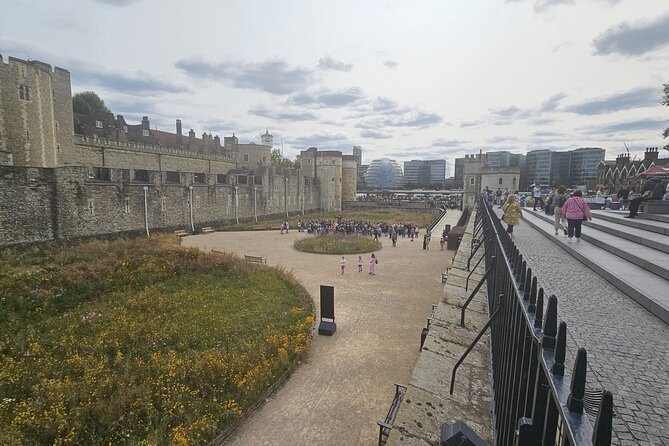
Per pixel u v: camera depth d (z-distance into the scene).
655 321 4.35
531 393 2.54
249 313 14.16
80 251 21.80
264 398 9.05
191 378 9.30
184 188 39.91
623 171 52.12
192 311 13.98
